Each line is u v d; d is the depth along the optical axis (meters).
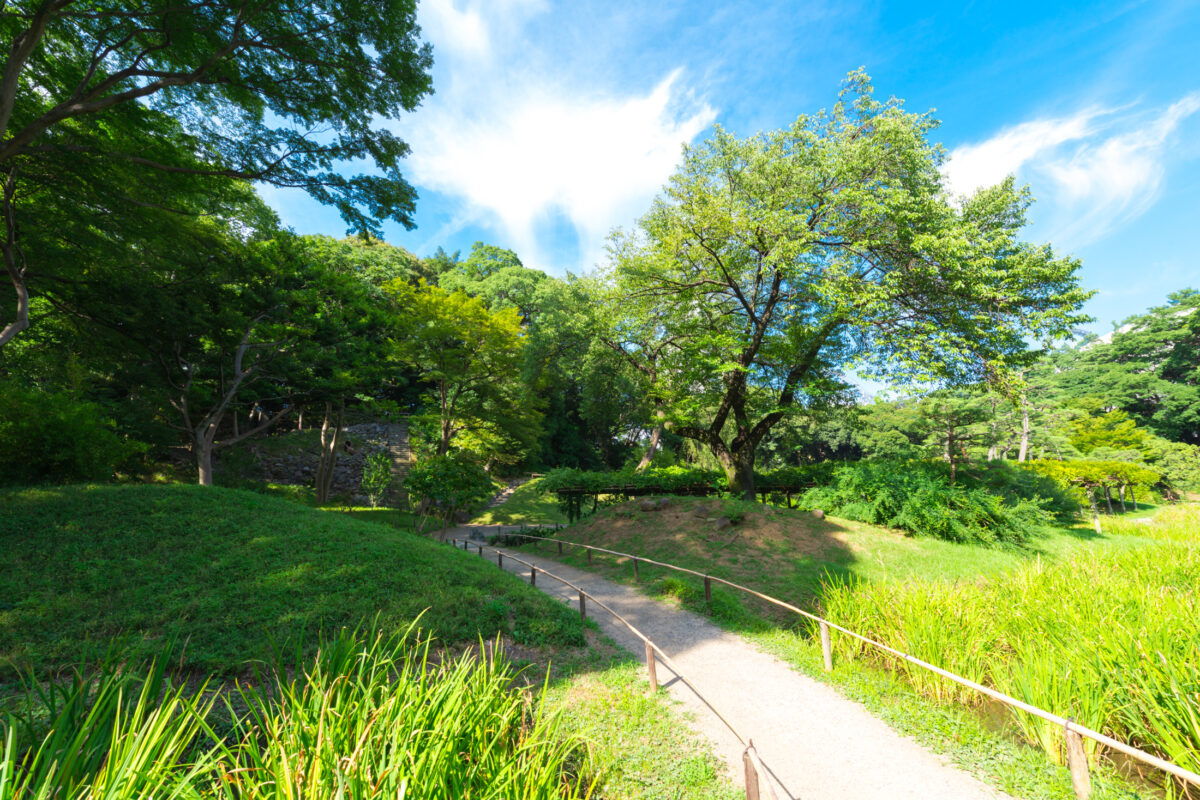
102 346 17.62
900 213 15.67
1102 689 5.23
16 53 8.61
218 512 10.69
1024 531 14.90
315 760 2.46
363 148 11.95
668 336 22.41
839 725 5.25
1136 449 40.12
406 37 10.64
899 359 16.84
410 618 6.66
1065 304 16.34
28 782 2.30
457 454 20.52
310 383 23.77
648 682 6.07
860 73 17.73
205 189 12.77
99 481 13.84
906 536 15.42
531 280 45.75
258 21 9.56
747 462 21.44
